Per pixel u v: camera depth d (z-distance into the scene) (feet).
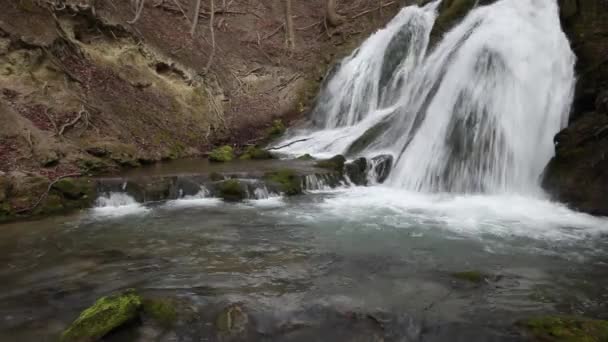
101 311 15.87
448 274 20.86
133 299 16.81
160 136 50.19
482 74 39.86
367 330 16.20
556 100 35.19
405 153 42.19
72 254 23.70
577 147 31.73
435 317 16.85
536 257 22.94
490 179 36.19
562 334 14.89
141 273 21.08
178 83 59.21
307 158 48.29
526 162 35.09
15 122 35.86
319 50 82.53
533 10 43.34
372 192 38.50
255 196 36.11
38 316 17.08
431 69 48.08
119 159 41.81
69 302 18.20
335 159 42.93
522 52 38.75
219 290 19.06
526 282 19.92
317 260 22.81
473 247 24.57
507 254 23.43
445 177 38.01
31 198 30.91
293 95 72.23
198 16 73.87
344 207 33.55
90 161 38.60
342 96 65.98
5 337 15.64
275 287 19.44
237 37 77.51
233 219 30.42
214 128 58.95
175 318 16.61
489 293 18.83
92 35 50.72
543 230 27.17
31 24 42.73
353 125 60.44
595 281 19.98
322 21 88.74
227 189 35.99
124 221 29.81
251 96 68.18
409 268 21.66
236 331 15.94
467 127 38.42
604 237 25.73
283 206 33.88
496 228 27.84
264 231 27.81
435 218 30.37
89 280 20.31
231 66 69.77
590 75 33.30
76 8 48.42
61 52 45.42
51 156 35.78
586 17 37.04
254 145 56.95
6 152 33.40
